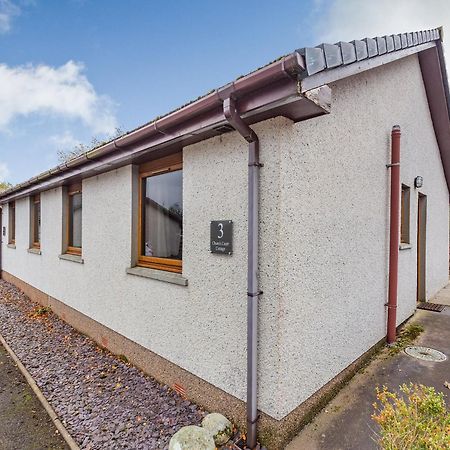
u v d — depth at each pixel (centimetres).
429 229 712
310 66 187
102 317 489
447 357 398
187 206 328
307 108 228
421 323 538
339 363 327
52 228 682
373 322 409
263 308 254
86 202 531
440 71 579
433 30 501
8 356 482
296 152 260
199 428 256
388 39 331
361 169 375
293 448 247
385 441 171
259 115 242
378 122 421
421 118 604
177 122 273
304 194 271
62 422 306
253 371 251
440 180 799
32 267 816
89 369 420
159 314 370
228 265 283
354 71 267
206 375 307
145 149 339
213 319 298
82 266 549
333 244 316
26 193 783
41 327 607
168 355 356
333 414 287
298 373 265
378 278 423
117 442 272
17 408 340
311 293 281
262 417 254
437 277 805
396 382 338
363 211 381
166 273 364
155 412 314
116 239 452
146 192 417
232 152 280
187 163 328
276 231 245
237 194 276
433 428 163
